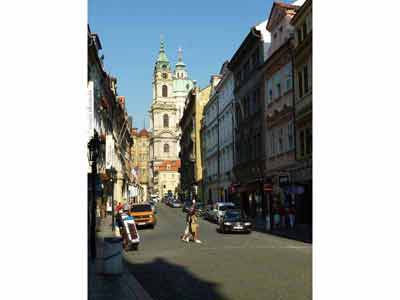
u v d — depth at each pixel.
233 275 12.74
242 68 49.28
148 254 18.77
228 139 56.81
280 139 37.09
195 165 85.94
